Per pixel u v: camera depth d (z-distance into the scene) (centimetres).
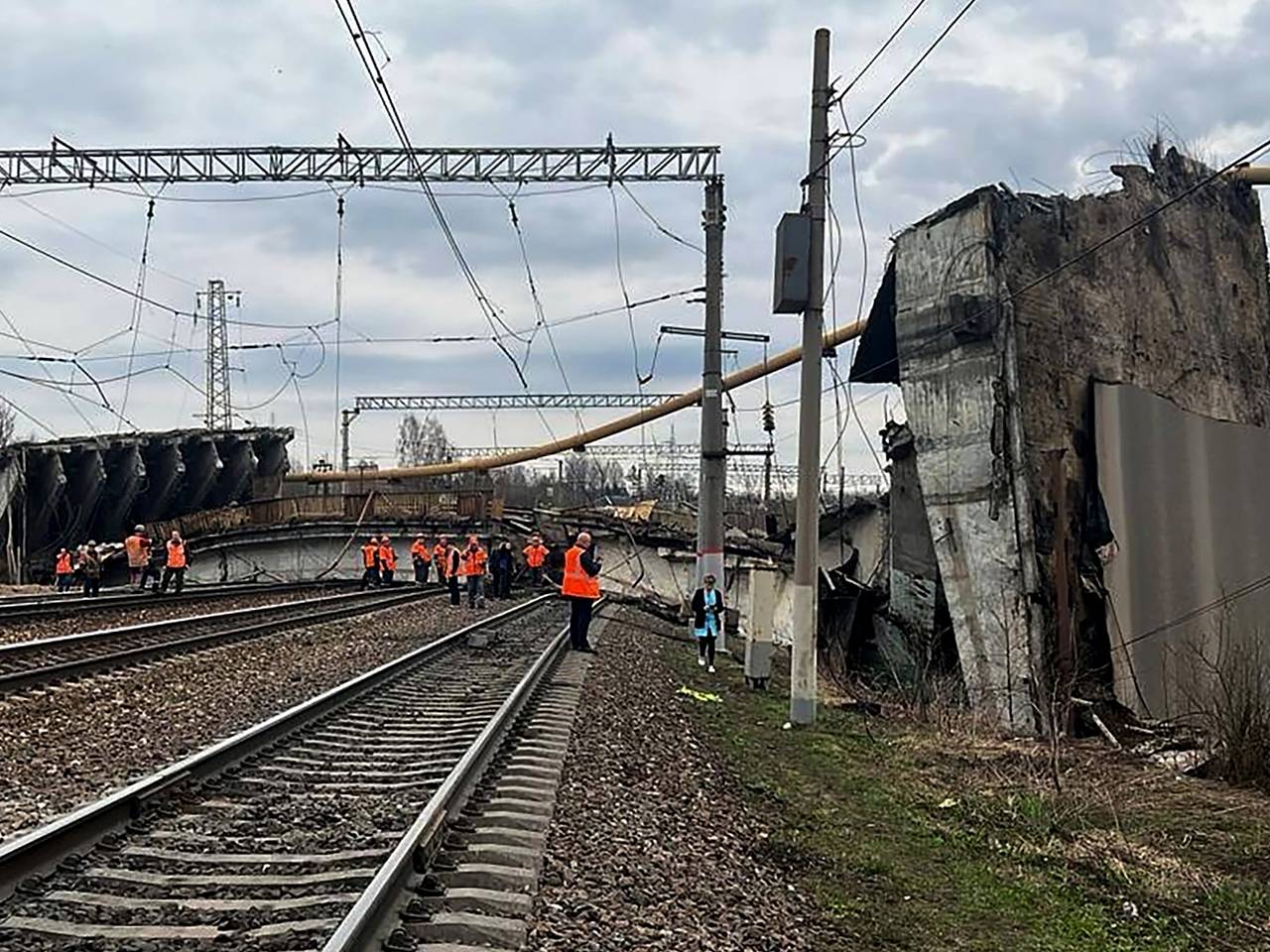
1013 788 1231
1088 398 2112
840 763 1326
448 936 571
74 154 2847
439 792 793
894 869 878
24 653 1714
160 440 5422
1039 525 1995
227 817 797
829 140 1570
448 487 7256
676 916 661
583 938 594
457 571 3612
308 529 5575
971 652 2061
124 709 1306
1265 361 2505
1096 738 1800
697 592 2261
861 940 696
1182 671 1969
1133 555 2055
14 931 544
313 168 2861
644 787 1010
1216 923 817
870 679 2617
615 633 2669
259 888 635
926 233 2188
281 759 1020
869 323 2503
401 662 1700
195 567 5606
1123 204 2273
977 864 918
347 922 519
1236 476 2234
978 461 2056
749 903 718
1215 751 1441
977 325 2056
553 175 2827
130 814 769
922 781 1245
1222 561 2156
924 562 2548
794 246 1549
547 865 709
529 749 1084
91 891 620
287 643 2120
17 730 1134
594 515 4909
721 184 2798
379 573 4684
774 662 2584
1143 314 2252
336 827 783
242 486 6297
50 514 4972
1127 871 927
